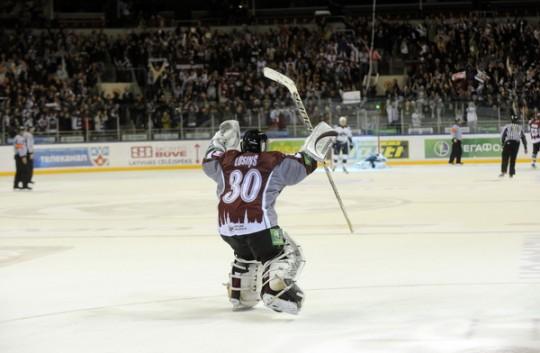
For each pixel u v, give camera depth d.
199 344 6.17
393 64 41.22
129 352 5.99
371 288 8.30
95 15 46.19
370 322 6.79
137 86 40.81
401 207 17.14
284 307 6.88
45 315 7.39
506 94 37.12
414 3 46.78
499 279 8.66
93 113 36.31
